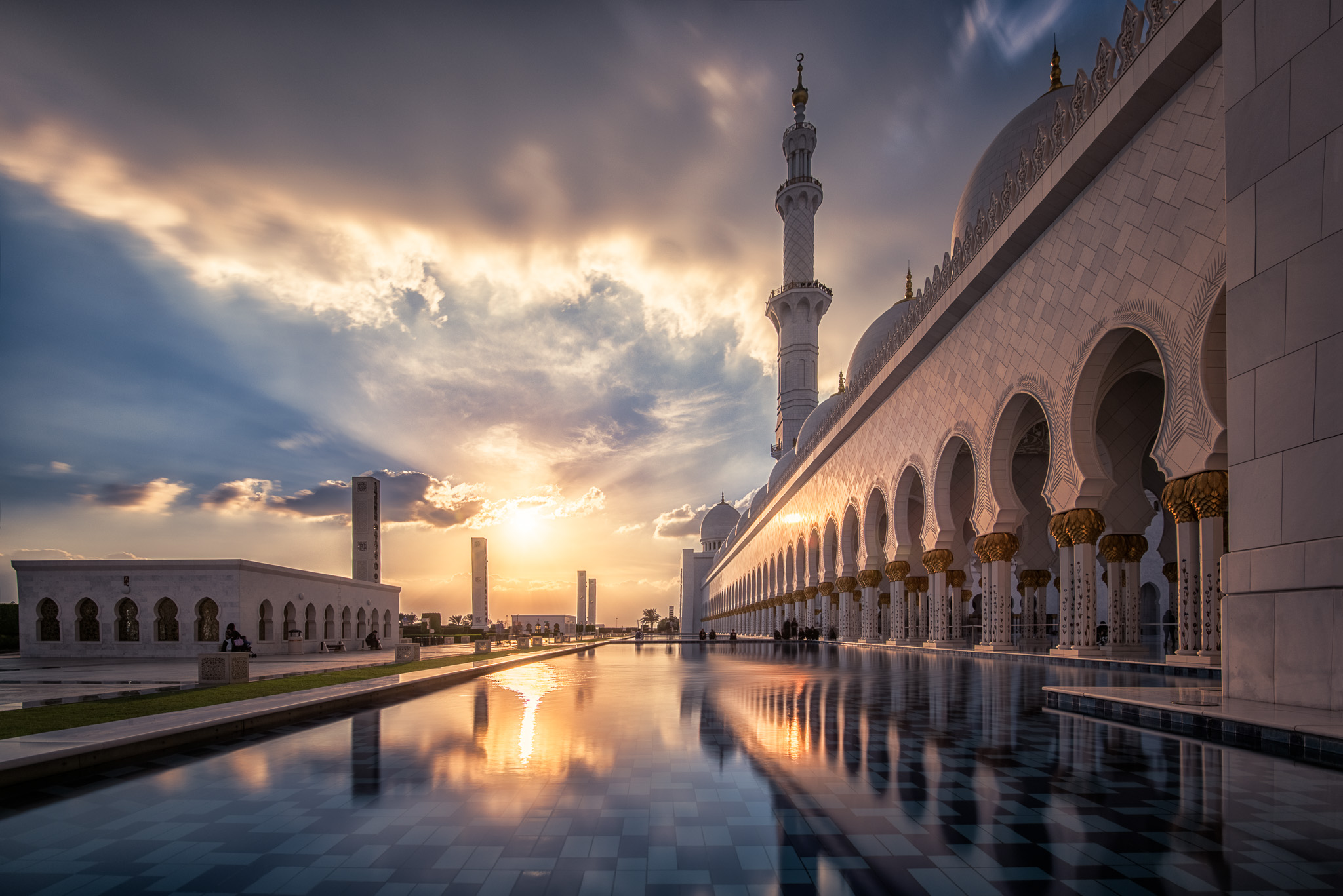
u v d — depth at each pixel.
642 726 6.96
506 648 28.80
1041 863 3.23
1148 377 19.22
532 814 3.95
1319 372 7.10
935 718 7.45
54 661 21.12
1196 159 11.27
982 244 18.17
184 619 23.95
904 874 3.09
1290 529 7.32
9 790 4.52
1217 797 4.27
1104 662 13.81
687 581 108.69
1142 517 18.81
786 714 7.84
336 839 3.54
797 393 60.50
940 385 21.73
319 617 29.28
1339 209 6.96
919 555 27.70
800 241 61.53
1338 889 2.94
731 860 3.25
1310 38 7.32
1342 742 5.15
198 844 3.48
